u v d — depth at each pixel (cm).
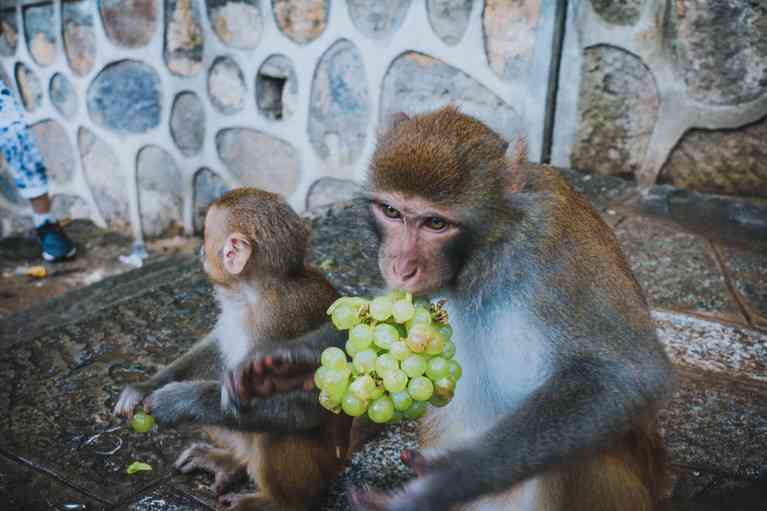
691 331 137
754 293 146
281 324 105
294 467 103
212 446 113
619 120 189
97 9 258
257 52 229
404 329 91
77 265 249
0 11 290
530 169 99
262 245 105
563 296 93
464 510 101
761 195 176
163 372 111
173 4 240
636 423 92
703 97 177
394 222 97
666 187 184
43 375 131
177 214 267
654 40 179
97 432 119
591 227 97
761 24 166
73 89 278
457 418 101
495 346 96
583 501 94
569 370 92
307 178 232
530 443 89
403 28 202
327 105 221
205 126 248
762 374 128
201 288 154
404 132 98
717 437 116
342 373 89
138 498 108
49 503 107
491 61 194
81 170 288
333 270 155
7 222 316
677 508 106
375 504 88
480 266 96
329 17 212
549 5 183
